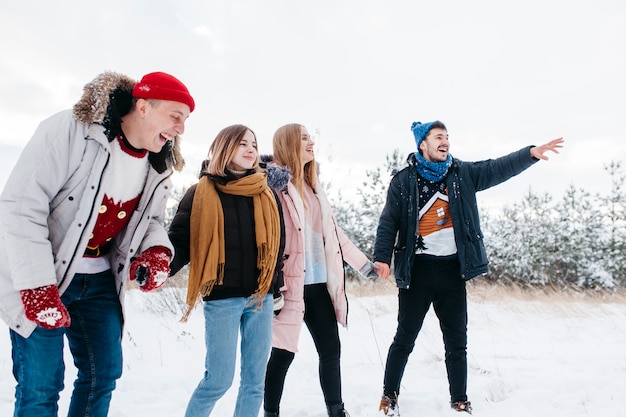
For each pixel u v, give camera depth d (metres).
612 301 10.29
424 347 5.57
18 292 1.92
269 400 3.06
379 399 3.80
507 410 3.40
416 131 3.76
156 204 2.31
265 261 2.57
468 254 3.50
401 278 3.58
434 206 3.64
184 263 2.57
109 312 2.28
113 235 2.27
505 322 7.41
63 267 2.00
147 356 5.02
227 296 2.51
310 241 3.29
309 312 3.24
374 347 5.75
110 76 2.08
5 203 1.84
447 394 3.83
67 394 3.69
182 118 2.15
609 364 4.56
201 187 2.60
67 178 1.98
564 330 6.76
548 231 14.15
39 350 1.96
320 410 3.51
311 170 3.50
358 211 12.89
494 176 3.65
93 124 1.99
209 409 2.50
